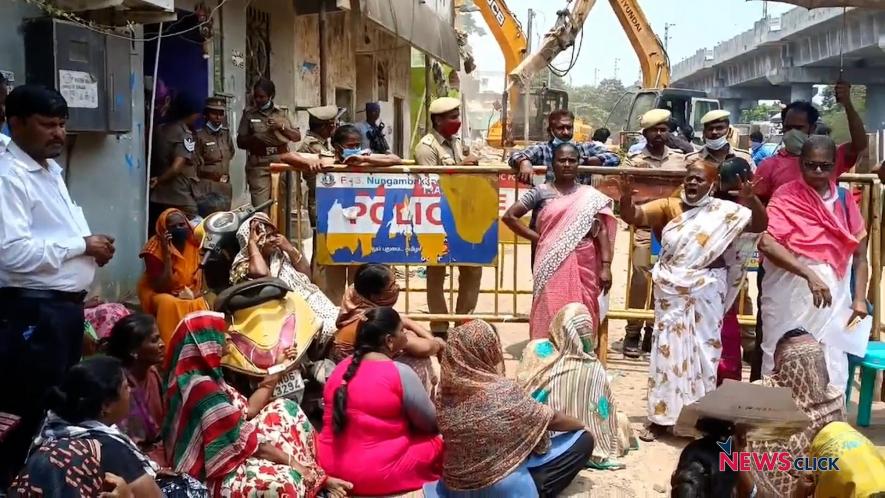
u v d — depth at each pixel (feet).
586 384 16.83
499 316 23.94
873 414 20.30
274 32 42.57
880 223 21.34
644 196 22.71
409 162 25.44
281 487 13.73
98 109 22.17
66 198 14.37
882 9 22.58
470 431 13.97
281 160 23.06
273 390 16.29
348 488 15.14
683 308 17.95
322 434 15.88
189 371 13.82
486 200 22.71
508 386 14.17
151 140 26.30
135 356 14.16
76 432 10.69
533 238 20.58
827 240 18.10
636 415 19.93
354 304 17.93
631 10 90.22
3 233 13.34
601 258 20.39
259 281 16.98
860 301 18.38
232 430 13.76
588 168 22.61
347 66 55.16
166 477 12.98
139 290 18.43
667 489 15.81
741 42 149.28
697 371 18.06
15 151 13.69
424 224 22.80
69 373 10.89
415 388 15.65
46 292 13.75
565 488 15.76
